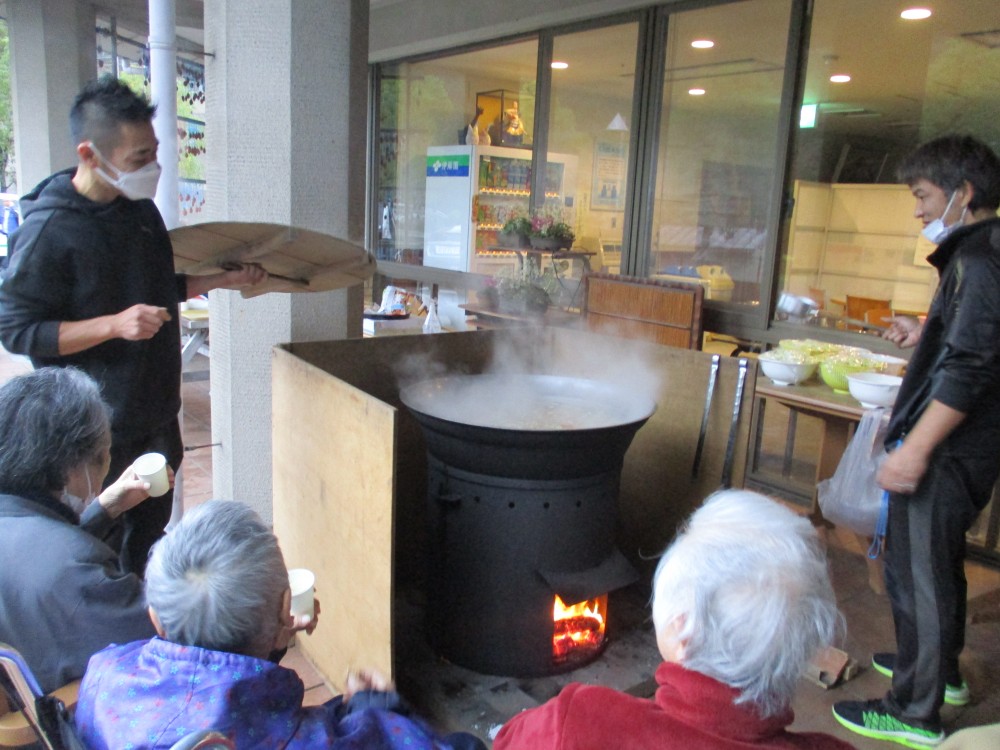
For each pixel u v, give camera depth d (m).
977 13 3.48
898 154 4.04
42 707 0.94
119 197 1.82
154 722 0.92
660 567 1.00
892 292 4.04
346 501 1.99
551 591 2.11
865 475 2.52
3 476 1.25
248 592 0.99
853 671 2.35
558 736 0.97
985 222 1.82
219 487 2.92
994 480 1.93
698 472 2.51
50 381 1.30
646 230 4.26
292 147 2.59
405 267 6.16
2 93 11.82
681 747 0.92
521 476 2.02
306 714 1.06
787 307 3.82
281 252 2.11
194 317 4.91
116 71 7.17
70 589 1.19
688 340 3.67
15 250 1.74
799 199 3.78
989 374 1.79
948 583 1.95
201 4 5.78
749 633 0.89
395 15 5.79
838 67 3.78
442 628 2.24
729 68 3.83
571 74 4.61
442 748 1.14
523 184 5.08
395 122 6.28
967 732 1.04
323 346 2.57
